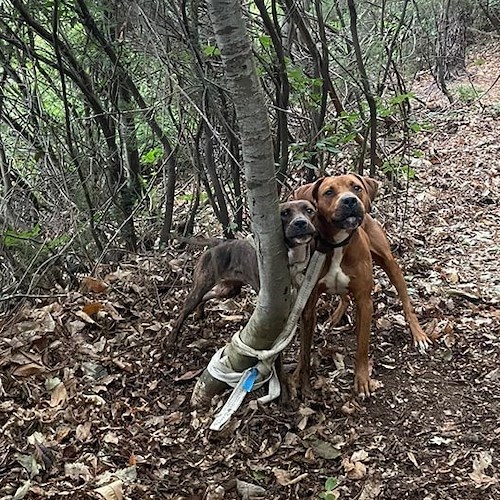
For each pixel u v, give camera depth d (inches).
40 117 102.7
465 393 83.5
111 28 103.2
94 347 90.2
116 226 117.6
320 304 102.7
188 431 77.7
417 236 131.0
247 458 73.7
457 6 237.5
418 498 67.9
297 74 99.5
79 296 100.2
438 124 207.5
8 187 104.0
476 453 73.2
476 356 90.4
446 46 245.6
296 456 73.7
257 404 79.9
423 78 256.2
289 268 74.1
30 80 109.6
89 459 72.2
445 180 162.9
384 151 136.4
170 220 116.8
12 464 71.1
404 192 148.9
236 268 82.4
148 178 127.2
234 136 99.3
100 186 114.2
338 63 115.0
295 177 133.2
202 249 117.3
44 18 109.4
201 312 96.1
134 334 93.9
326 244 76.9
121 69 104.2
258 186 67.2
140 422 78.8
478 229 134.8
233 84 63.3
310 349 81.6
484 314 100.3
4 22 97.6
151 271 109.1
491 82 244.8
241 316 97.7
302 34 111.7
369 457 73.2
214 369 79.6
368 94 113.0
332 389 83.0
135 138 113.0
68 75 104.6
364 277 80.1
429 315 100.2
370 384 83.1
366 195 80.7
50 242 101.4
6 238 95.5
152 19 92.0
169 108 93.9
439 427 77.7
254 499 68.4
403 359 90.4
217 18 60.5
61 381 82.7
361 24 141.2
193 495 68.6
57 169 105.0
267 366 78.0
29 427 75.6
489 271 115.6
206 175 117.3
